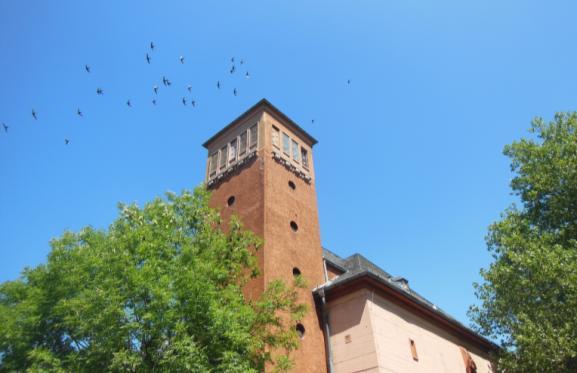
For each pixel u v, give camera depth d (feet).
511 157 87.45
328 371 64.95
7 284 55.36
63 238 55.31
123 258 45.39
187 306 43.93
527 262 66.90
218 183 87.86
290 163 86.33
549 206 80.02
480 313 76.89
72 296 50.14
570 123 80.69
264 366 54.03
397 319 70.64
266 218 71.61
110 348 41.65
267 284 63.41
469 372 82.38
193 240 53.72
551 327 61.36
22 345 50.57
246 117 91.56
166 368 40.65
